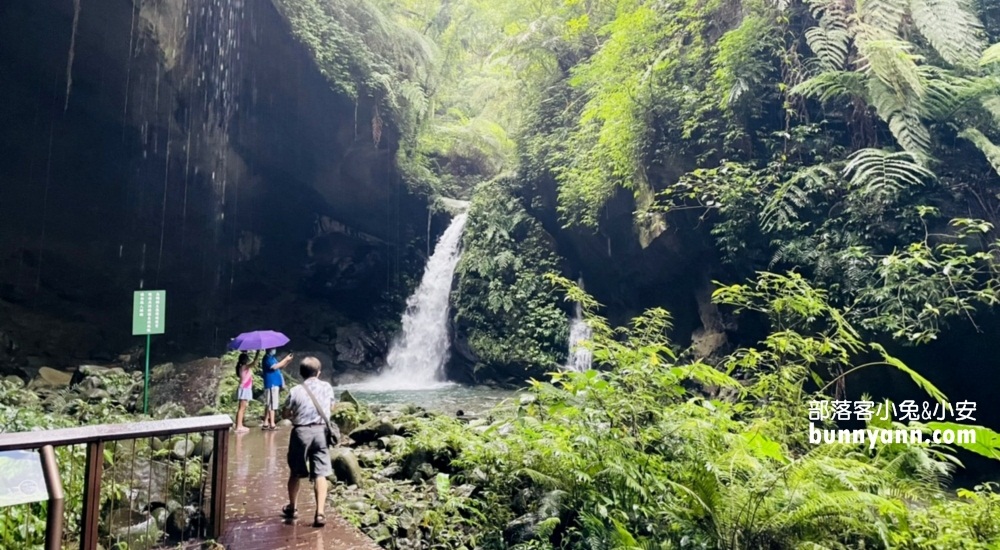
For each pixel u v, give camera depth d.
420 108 18.45
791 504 4.32
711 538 4.45
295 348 20.41
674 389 5.79
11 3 11.73
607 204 14.50
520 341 17.19
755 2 11.45
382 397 15.82
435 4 23.33
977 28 10.16
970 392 8.88
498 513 5.38
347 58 16.77
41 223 15.73
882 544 4.41
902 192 9.18
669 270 13.64
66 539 4.42
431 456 7.00
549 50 17.44
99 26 12.50
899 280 8.55
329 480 6.41
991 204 9.02
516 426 6.10
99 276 17.12
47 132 14.36
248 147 17.78
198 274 19.30
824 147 10.45
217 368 13.34
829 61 10.19
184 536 4.89
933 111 9.48
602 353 5.84
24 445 3.28
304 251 21.88
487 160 24.81
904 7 10.07
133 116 14.65
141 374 12.80
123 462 5.61
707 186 11.22
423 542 5.29
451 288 19.67
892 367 8.89
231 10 14.61
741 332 11.69
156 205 17.14
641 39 13.13
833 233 9.64
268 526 4.89
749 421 6.58
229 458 7.28
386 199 21.11
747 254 10.91
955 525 4.52
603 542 4.36
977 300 8.20
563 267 17.67
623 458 4.88
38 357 15.11
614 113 13.21
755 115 11.16
